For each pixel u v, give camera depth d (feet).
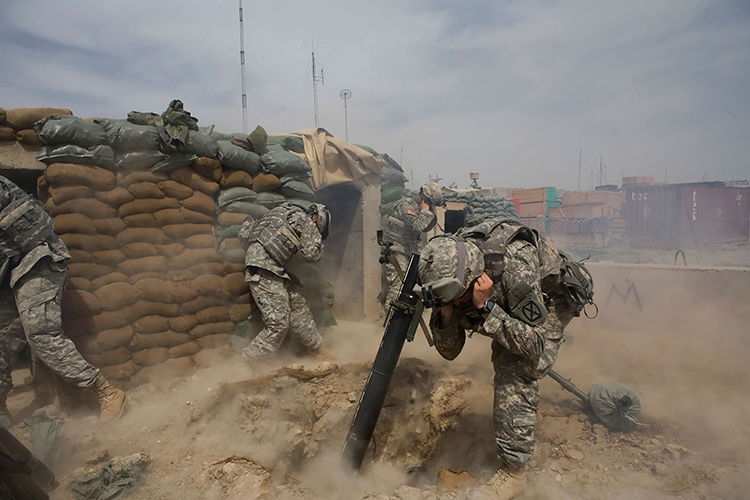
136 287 12.03
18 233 9.49
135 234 12.12
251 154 14.46
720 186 66.13
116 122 12.12
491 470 8.92
